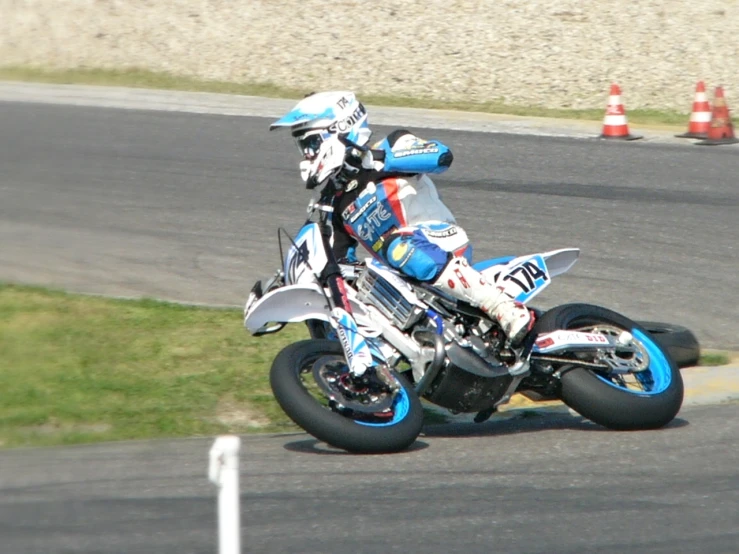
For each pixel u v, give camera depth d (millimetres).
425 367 17750
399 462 16719
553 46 65000
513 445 17750
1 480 15469
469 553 12984
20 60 64625
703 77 59844
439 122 49000
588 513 14312
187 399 19734
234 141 43688
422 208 18344
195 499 14719
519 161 40875
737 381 21469
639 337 19047
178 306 25203
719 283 28094
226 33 69250
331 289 17688
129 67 63938
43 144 42438
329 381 17281
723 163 40719
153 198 35500
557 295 27250
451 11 71062
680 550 13070
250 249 30547
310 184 17438
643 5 70875
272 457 17000
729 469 16062
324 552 13000
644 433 18172
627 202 35250
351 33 68375
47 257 29219
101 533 13523
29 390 19688
